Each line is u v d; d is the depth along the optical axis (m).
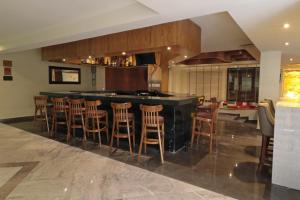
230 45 6.18
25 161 3.36
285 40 4.41
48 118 5.70
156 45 4.20
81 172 2.98
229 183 2.70
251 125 6.46
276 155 2.67
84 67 8.62
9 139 4.57
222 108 8.46
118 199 2.33
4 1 3.12
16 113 6.92
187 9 2.65
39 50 7.29
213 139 4.77
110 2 3.12
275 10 2.69
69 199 2.32
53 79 7.70
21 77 6.94
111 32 3.83
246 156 3.69
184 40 4.03
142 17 3.05
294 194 2.46
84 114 4.71
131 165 3.26
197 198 2.35
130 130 4.28
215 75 10.64
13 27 4.53
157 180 2.77
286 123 2.59
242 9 2.67
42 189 2.51
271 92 5.84
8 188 2.53
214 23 4.28
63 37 4.30
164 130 3.96
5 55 6.55
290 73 9.36
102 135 4.83
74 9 3.42
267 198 2.36
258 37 4.17
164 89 6.80
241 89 10.05
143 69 8.73
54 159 3.46
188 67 11.15
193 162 3.40
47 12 3.56
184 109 4.26
